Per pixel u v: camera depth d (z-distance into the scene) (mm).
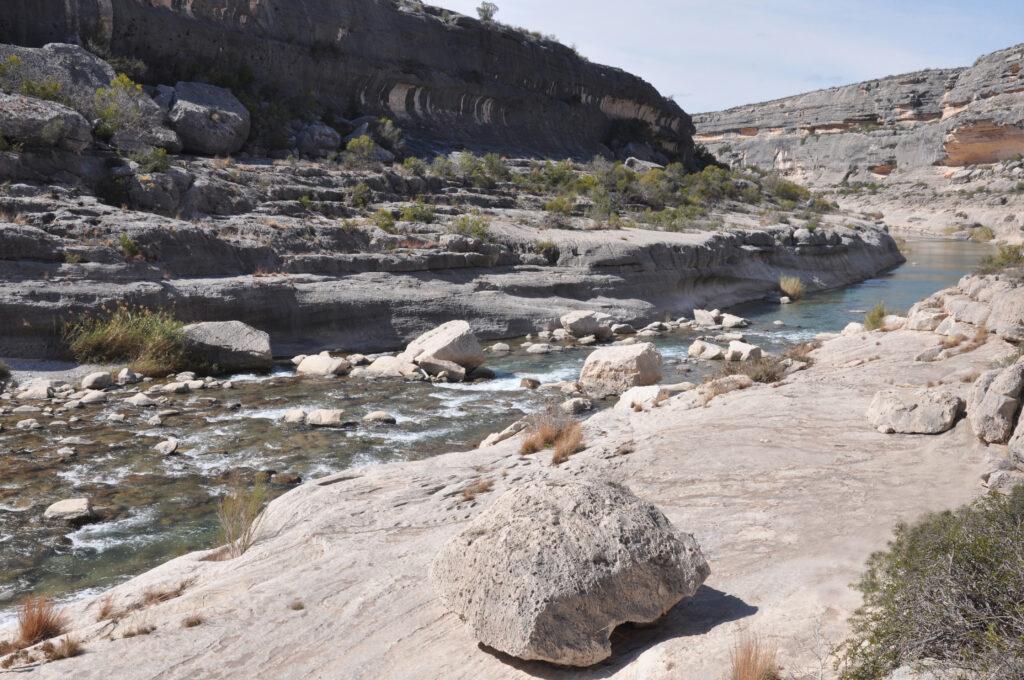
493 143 64125
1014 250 19297
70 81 34688
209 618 6168
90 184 27500
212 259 25375
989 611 4172
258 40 48344
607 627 4973
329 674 5215
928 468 8922
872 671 4184
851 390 13836
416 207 35438
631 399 15875
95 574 8883
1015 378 9352
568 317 28562
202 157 37062
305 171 36875
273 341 24500
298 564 7559
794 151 150000
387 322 26734
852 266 51312
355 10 54938
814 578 5895
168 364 20594
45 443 14008
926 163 124125
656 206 56750
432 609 6016
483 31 64438
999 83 122750
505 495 5867
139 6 42469
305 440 14555
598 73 76438
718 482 9008
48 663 5605
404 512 8977
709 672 4586
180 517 10617
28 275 20766
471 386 20062
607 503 5609
